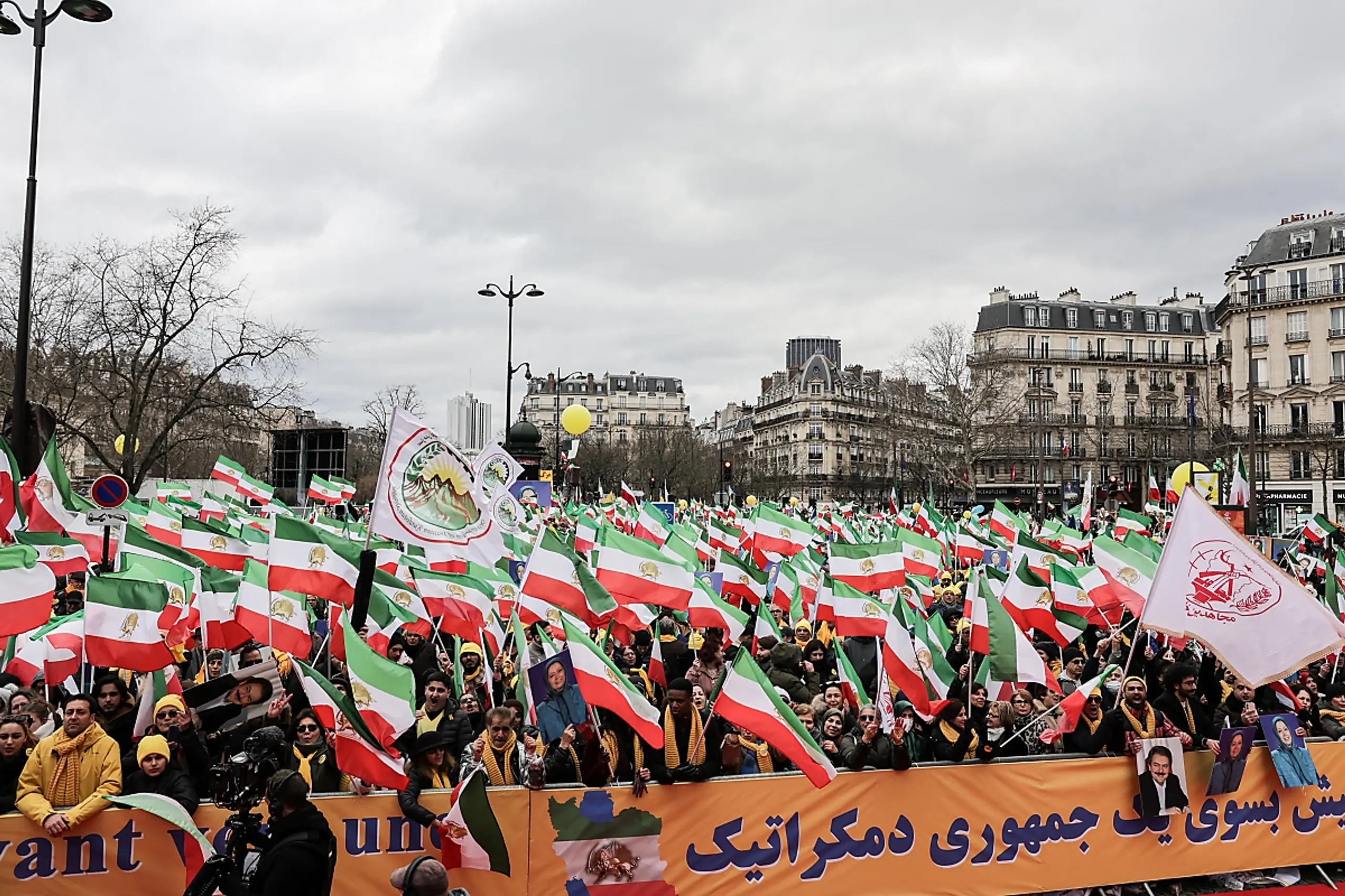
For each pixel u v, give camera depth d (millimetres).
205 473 67188
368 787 7238
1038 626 11820
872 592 12164
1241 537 8742
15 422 16703
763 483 113250
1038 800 8344
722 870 7672
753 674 7492
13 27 16844
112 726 7633
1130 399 102312
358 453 73375
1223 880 8891
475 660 10516
